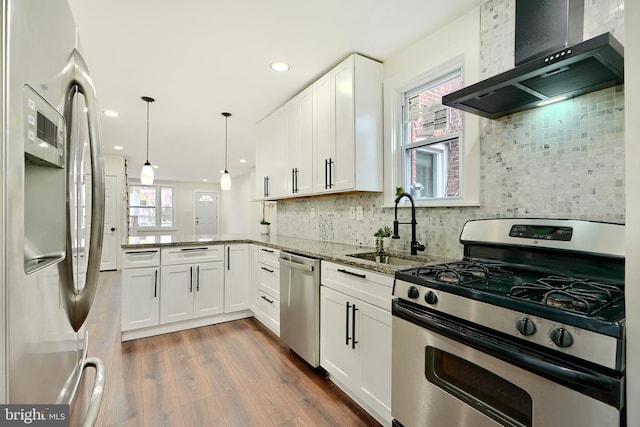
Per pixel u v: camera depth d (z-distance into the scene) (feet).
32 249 2.12
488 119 5.85
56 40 2.30
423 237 7.11
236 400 6.23
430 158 7.29
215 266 10.44
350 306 6.15
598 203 4.50
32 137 1.90
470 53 6.18
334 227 10.02
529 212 5.27
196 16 6.37
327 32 6.95
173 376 7.11
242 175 30.42
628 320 2.48
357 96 7.71
